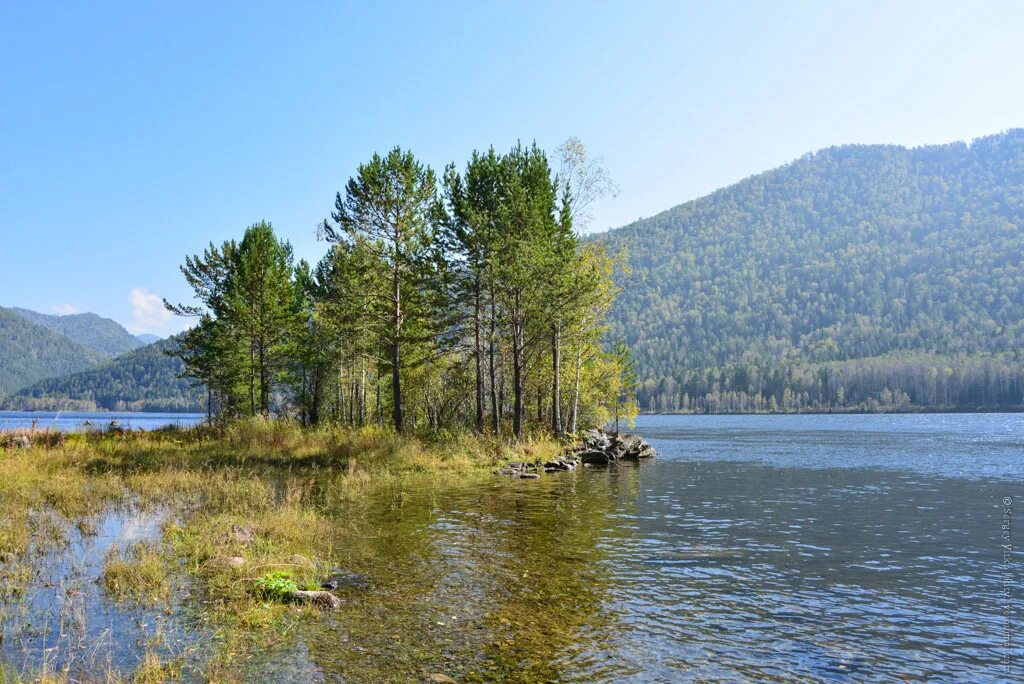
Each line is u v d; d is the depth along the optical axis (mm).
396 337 30109
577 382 38500
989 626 7500
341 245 31094
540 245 28156
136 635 6566
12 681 5363
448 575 9102
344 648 6324
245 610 7367
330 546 10445
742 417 157125
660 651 6480
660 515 15195
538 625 7145
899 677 6004
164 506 13633
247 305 39875
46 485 15719
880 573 9984
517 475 22578
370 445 26703
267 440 28969
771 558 10883
